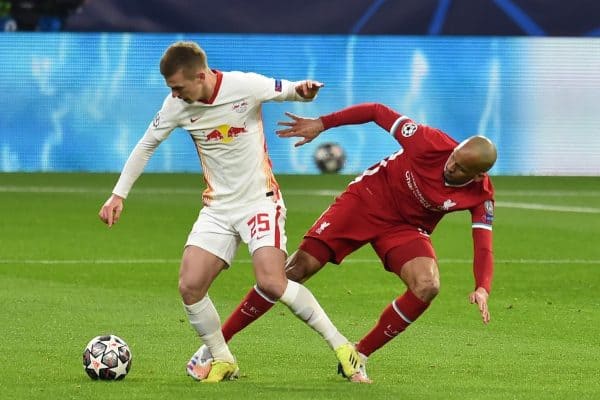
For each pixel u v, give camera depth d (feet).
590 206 194.80
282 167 238.07
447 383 71.05
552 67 240.53
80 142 239.09
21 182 220.84
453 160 70.08
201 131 69.46
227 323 73.41
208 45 237.45
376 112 74.38
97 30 237.04
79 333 88.53
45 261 131.23
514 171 242.37
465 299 109.29
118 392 66.44
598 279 123.34
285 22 237.86
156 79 238.07
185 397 65.21
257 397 65.36
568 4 239.50
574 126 241.35
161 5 236.84
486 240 70.38
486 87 240.32
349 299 109.40
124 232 157.38
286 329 91.04
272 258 69.10
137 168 70.90
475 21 239.30
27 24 251.80
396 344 85.92
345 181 227.61
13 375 71.77
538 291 115.03
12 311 98.48
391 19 239.09
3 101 237.45
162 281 118.32
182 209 184.55
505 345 86.07
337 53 238.89
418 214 73.46
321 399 65.00
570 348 84.99
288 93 70.13
